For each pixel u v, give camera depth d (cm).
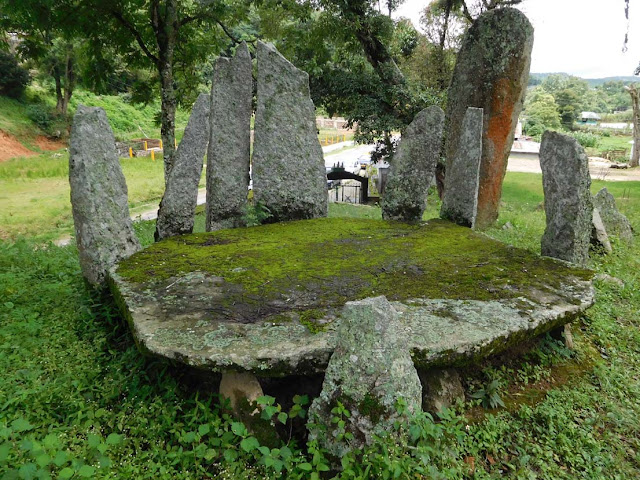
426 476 235
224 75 504
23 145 2362
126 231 411
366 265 393
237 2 963
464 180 527
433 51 1360
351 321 246
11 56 2595
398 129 1123
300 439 260
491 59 749
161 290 337
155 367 306
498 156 768
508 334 286
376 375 237
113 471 229
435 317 301
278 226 519
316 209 560
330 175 1362
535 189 1362
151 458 244
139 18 862
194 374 299
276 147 532
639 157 2353
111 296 379
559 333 374
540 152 446
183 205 485
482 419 290
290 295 331
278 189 539
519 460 262
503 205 1080
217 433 253
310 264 394
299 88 532
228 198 517
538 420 293
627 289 480
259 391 267
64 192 1418
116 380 296
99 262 381
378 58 1142
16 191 1420
